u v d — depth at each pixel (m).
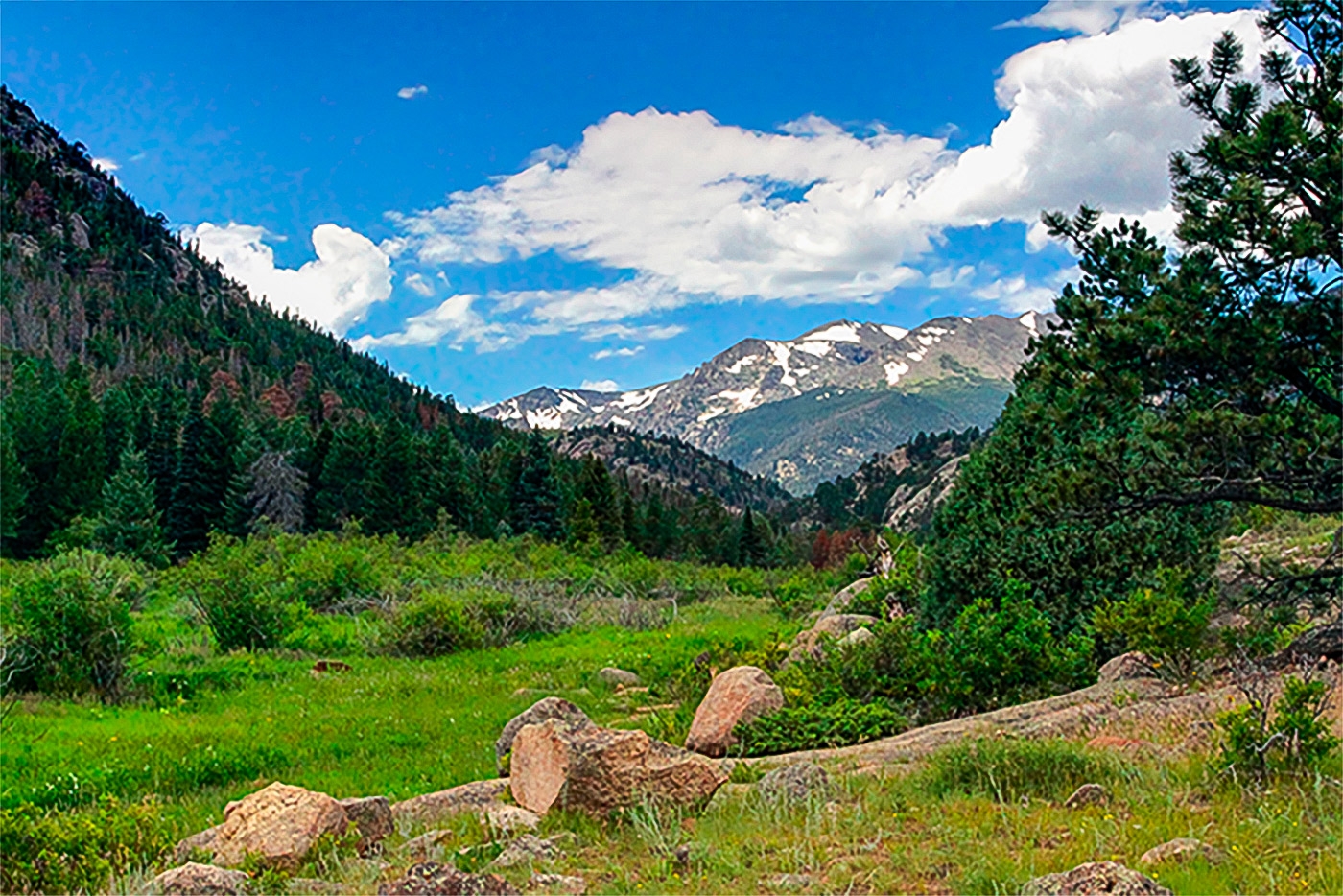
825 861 6.09
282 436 86.62
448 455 79.00
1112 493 11.42
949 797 7.28
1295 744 7.31
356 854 6.87
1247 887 5.16
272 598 23.14
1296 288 10.09
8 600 19.86
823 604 31.98
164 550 55.12
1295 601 13.02
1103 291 11.12
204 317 174.00
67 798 9.93
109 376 126.88
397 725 13.81
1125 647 13.09
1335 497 10.66
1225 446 10.53
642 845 6.82
